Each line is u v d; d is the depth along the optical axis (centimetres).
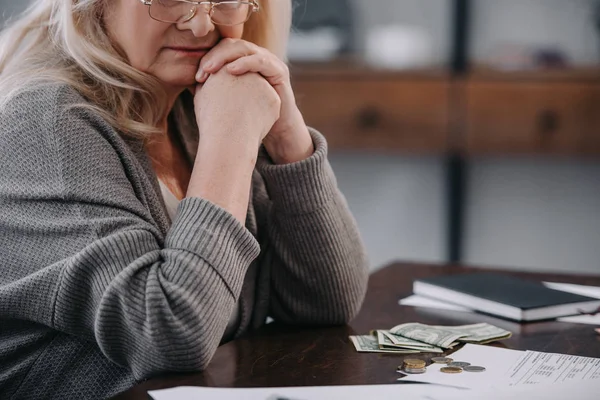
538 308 159
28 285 129
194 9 143
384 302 176
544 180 368
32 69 145
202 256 126
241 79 147
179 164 168
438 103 364
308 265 158
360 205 390
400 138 369
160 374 126
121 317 125
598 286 190
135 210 136
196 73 150
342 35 378
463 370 126
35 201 132
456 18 367
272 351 139
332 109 374
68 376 136
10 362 137
